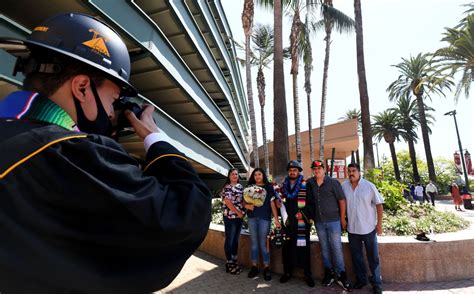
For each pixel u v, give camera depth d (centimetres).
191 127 1184
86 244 55
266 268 441
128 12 443
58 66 70
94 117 73
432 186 1658
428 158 2627
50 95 70
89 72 73
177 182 68
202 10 980
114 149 63
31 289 51
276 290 396
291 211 425
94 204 53
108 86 77
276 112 996
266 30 1930
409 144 3266
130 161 65
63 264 52
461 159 2377
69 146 56
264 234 448
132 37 448
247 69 1464
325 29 1625
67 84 71
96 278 55
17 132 57
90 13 412
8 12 435
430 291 373
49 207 52
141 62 553
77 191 52
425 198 1759
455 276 409
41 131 57
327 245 416
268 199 455
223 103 1482
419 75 2662
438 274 407
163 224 57
